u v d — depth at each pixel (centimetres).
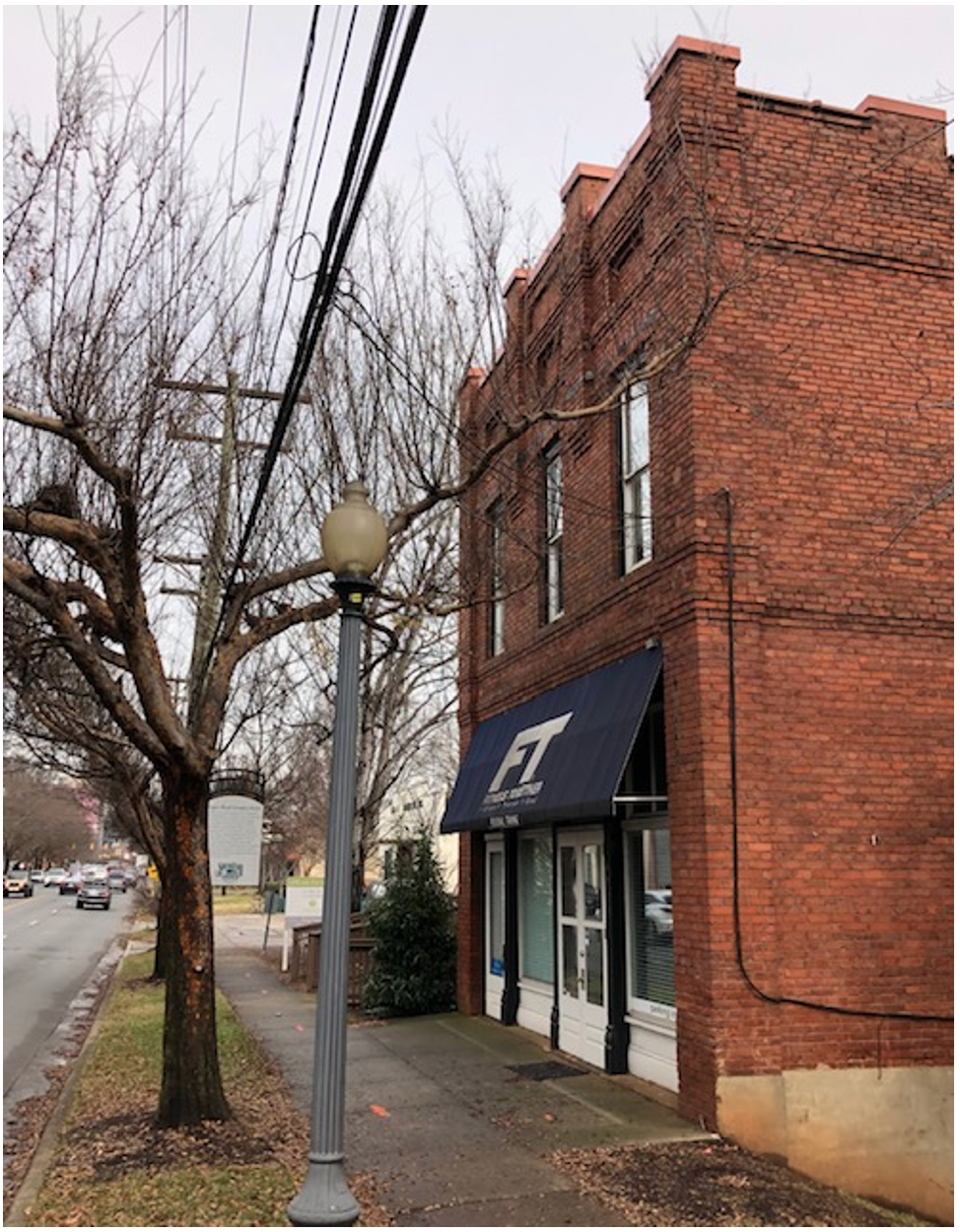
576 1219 640
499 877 1459
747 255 894
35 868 12169
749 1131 818
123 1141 787
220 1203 643
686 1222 638
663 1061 976
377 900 1602
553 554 1319
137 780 2061
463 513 1388
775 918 862
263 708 1964
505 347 1060
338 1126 524
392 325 1005
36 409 917
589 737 1010
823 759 902
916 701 936
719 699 882
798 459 948
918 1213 844
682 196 955
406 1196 682
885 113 1038
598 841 1127
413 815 3947
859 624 935
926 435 988
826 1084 843
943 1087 866
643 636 1000
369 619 1045
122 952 2908
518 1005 1361
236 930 3734
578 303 1195
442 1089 986
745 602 904
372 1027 1386
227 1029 1322
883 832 903
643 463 1076
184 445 981
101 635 1060
